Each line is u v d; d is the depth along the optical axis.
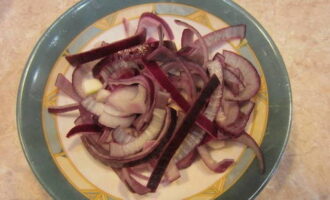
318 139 0.33
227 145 0.30
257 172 0.27
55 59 0.32
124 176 0.29
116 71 0.32
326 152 0.32
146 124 0.29
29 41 0.38
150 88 0.30
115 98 0.31
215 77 0.29
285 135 0.28
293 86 0.35
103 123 0.30
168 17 0.34
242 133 0.29
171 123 0.29
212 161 0.29
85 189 0.28
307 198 0.31
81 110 0.31
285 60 0.36
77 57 0.32
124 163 0.28
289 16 0.37
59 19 0.33
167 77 0.30
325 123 0.33
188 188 0.28
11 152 0.34
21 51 0.37
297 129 0.33
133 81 0.31
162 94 0.30
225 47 0.32
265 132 0.29
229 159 0.29
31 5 0.39
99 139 0.30
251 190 0.27
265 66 0.30
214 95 0.29
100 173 0.29
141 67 0.31
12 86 0.36
